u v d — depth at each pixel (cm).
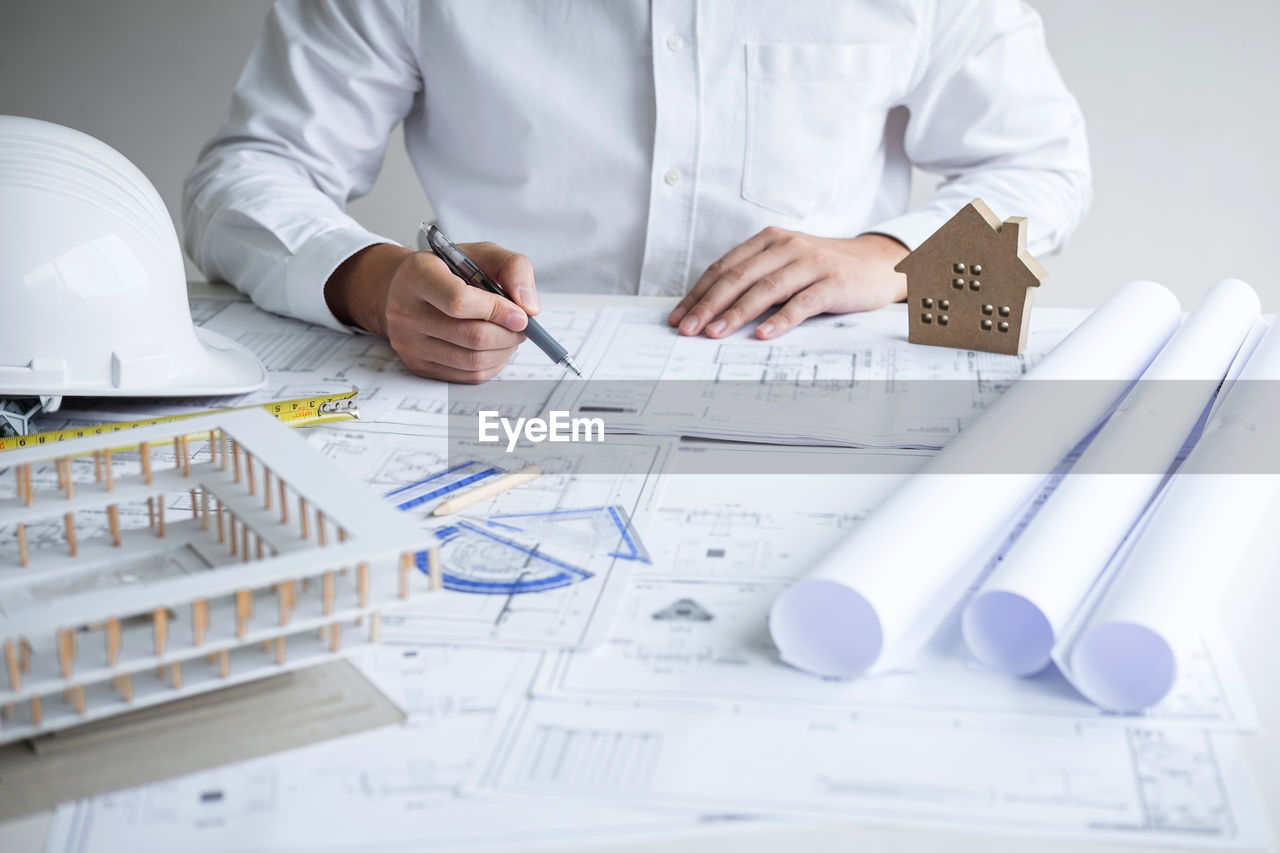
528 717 46
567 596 55
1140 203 236
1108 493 56
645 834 40
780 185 124
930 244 89
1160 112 229
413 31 122
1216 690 48
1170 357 76
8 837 40
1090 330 81
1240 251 236
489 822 40
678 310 99
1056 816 41
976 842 40
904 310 102
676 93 120
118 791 42
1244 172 231
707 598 55
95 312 73
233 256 104
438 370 84
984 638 50
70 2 246
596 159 123
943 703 47
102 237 73
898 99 130
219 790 42
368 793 42
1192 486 57
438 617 53
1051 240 127
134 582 49
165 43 249
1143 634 49
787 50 121
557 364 88
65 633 39
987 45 127
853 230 133
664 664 50
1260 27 221
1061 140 130
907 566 50
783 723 46
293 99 121
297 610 44
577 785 42
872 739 45
